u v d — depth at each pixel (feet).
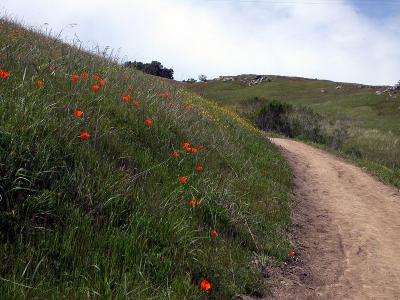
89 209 14.49
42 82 18.78
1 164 12.85
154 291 12.73
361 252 24.06
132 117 22.52
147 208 16.07
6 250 11.46
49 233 12.64
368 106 208.74
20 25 33.17
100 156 17.02
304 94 261.65
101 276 12.37
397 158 97.19
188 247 15.71
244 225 20.66
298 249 22.80
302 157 60.49
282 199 30.58
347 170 55.36
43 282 11.09
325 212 32.42
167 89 38.78
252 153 40.55
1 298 9.85
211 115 44.50
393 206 37.65
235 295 15.12
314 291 17.90
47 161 14.43
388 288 19.39
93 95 21.75
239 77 331.77
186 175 21.16
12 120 14.53
